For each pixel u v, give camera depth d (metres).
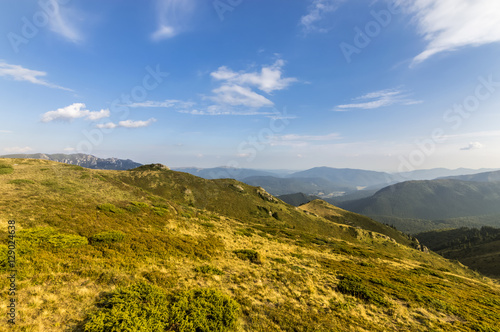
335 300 15.86
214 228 37.41
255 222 113.81
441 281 34.09
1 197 21.20
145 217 28.77
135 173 125.88
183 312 9.84
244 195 144.88
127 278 12.50
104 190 36.16
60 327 7.89
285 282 17.56
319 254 37.34
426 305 18.23
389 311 15.63
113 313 8.48
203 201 120.00
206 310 10.33
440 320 15.75
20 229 15.41
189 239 25.06
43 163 50.59
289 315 12.29
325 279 20.72
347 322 12.77
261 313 12.02
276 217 133.12
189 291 12.02
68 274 11.59
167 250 19.11
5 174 32.75
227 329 9.82
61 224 18.48
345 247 54.34
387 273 30.03
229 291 14.03
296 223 135.00
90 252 14.75
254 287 15.47
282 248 34.81
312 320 12.20
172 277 14.04
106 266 13.32
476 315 18.14
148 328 8.30
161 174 130.75
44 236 14.79
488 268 140.50
